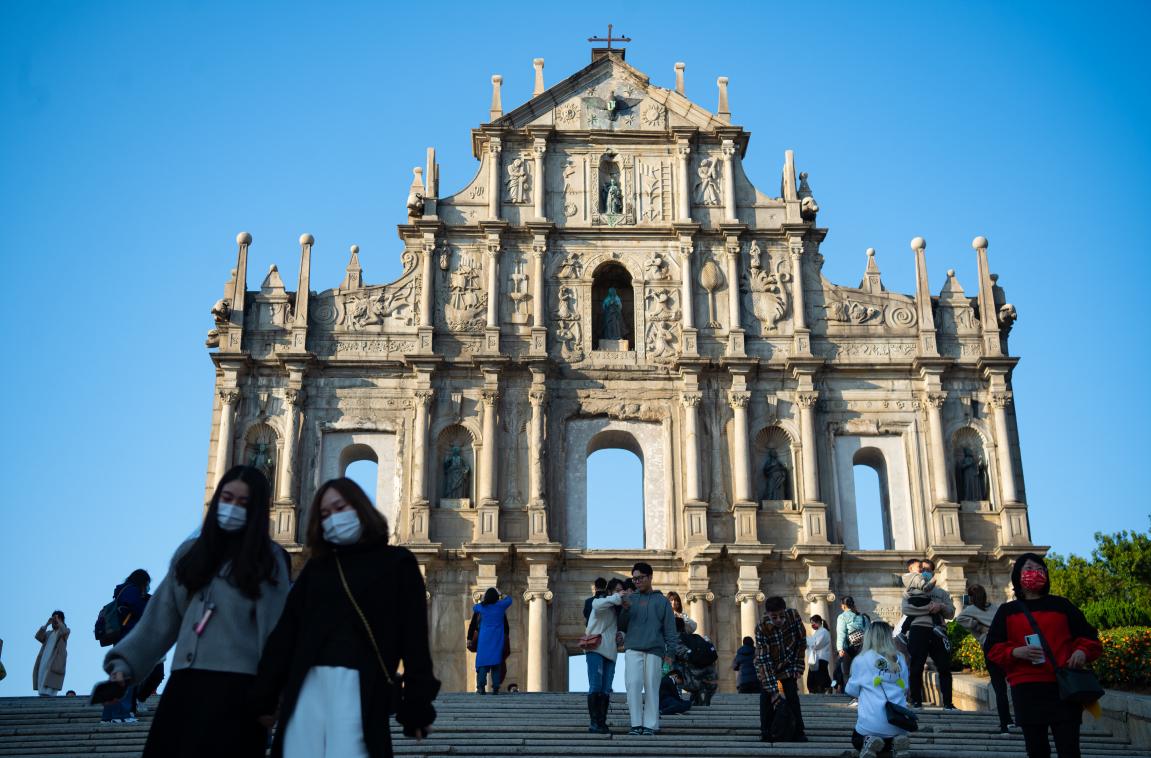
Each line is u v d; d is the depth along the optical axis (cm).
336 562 1129
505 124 5112
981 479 4769
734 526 4631
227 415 4694
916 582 2892
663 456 4753
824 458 4766
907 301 4972
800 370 4809
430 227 4959
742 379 4797
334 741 1059
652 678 2361
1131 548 5528
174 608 1158
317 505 1145
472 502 4650
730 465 4722
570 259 4978
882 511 4850
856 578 4584
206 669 1118
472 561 4528
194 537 1173
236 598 1140
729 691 4416
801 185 5141
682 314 4894
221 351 4731
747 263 5000
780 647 2320
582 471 4747
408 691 1103
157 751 1095
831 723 2650
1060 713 1608
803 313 4906
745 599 4475
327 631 1095
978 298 4978
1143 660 2716
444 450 4744
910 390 4847
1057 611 1661
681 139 5131
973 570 4597
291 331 4816
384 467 4703
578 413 4794
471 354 4794
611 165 5147
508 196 5066
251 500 1170
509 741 2277
